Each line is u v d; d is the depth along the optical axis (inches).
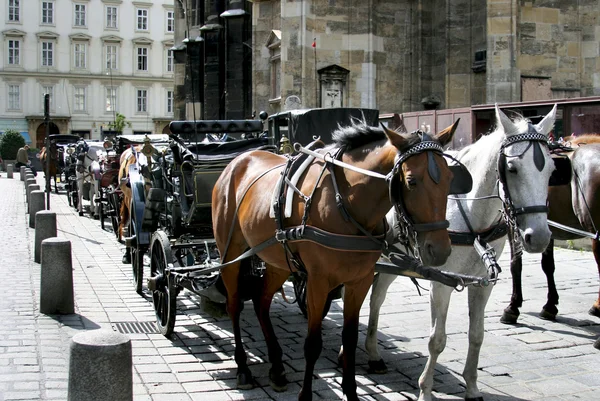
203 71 1435.8
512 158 205.8
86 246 595.5
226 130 380.2
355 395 210.7
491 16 746.2
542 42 778.8
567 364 268.8
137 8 2945.4
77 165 871.7
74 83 2881.4
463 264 227.8
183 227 344.5
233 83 1242.0
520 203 203.9
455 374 255.4
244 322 332.8
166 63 3019.2
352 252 200.8
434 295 221.1
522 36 773.3
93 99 2910.9
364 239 199.9
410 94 882.8
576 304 371.6
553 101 555.5
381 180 195.0
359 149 207.2
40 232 495.2
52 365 252.2
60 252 339.9
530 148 205.2
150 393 230.2
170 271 289.1
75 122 2883.9
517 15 758.5
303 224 208.4
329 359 273.1
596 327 324.8
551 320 338.3
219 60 1328.7
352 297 212.8
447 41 816.3
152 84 2999.5
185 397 227.6
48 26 2829.7
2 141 2148.1
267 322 251.6
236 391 235.1
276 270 252.5
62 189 1305.4
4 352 268.4
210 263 304.3
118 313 347.6
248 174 265.0
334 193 205.0
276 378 236.4
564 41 785.6
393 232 223.9
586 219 308.7
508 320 331.0
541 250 199.9
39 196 725.9
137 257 395.9
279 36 996.6
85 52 2891.2
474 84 794.2
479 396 224.1
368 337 258.7
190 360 269.6
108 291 402.6
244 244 265.1
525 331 318.3
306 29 858.1
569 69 787.4
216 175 321.7
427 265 179.2
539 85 768.9
